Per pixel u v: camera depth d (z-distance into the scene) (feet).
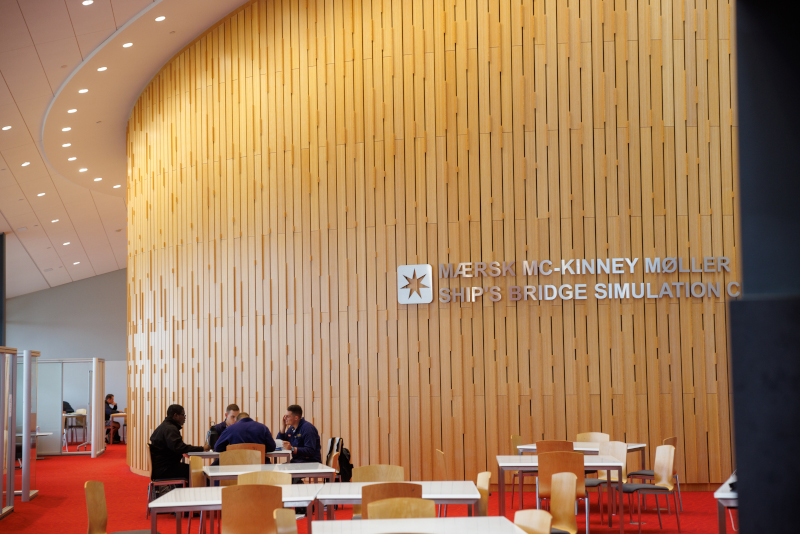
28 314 89.30
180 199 45.78
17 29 37.24
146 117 50.03
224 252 42.65
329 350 39.11
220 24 43.45
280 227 40.73
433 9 38.93
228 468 26.13
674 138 36.96
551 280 36.88
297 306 39.96
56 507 37.86
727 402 35.91
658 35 37.27
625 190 36.88
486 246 37.47
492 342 37.01
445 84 38.45
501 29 38.17
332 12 40.47
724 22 37.22
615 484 27.32
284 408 39.75
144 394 49.29
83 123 52.75
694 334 36.22
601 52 37.37
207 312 43.21
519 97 37.70
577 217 36.96
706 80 37.09
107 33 40.68
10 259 78.18
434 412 37.29
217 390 42.27
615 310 36.45
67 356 89.25
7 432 36.55
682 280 36.42
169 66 46.88
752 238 6.19
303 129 40.55
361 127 39.45
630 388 36.09
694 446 35.76
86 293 90.38
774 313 5.83
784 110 6.24
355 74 39.73
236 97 42.73
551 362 36.55
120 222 77.51
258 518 18.81
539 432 36.27
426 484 21.56
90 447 66.95
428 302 37.78
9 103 46.34
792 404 5.79
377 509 17.15
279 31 41.57
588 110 37.27
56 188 64.90
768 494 5.77
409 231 38.29
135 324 51.44
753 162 6.23
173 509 19.47
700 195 36.76
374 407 38.04
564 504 20.71
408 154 38.60
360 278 38.88
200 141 44.34
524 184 37.50
